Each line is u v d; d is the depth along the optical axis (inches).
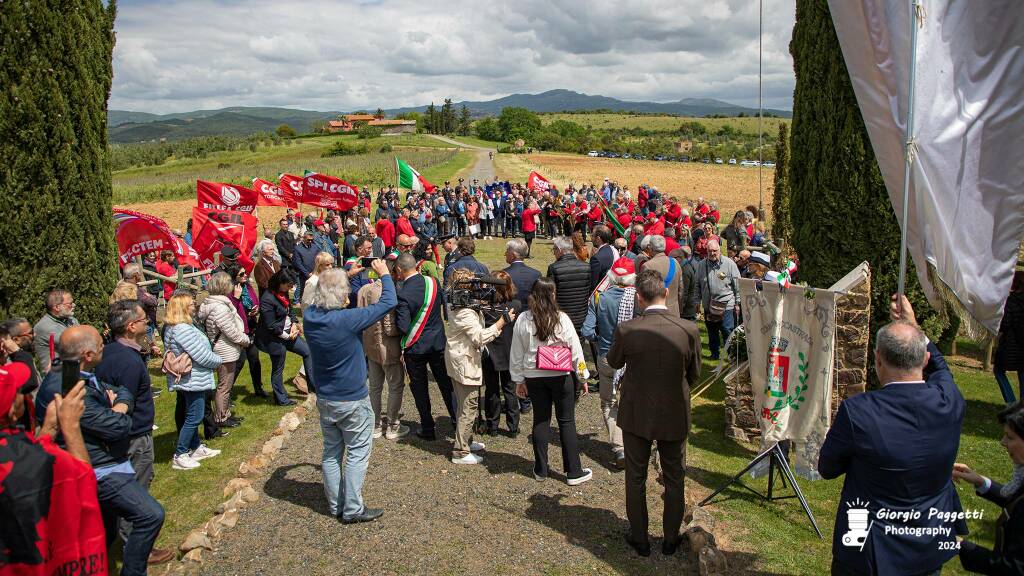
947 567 182.2
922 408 116.9
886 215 288.7
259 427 292.5
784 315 214.8
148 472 188.5
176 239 445.7
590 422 293.0
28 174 252.8
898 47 153.2
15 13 243.1
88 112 274.7
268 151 4505.4
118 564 189.5
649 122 7150.6
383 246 593.0
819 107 298.2
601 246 368.5
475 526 201.2
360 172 2370.8
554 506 214.1
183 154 4419.3
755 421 270.8
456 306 235.1
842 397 254.1
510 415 277.6
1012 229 153.2
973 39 151.1
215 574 176.6
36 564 117.6
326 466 203.9
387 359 262.1
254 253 346.9
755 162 3026.6
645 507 183.9
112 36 290.5
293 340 320.8
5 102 244.1
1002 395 287.0
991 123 152.1
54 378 162.7
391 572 177.0
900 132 156.6
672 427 174.7
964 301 156.9
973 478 130.4
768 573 177.3
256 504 215.9
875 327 304.2
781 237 522.3
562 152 4293.8
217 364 248.2
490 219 989.2
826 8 289.7
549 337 217.3
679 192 1845.5
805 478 225.5
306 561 182.5
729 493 227.0
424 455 255.6
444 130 6486.2
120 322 180.4
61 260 265.0
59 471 121.6
